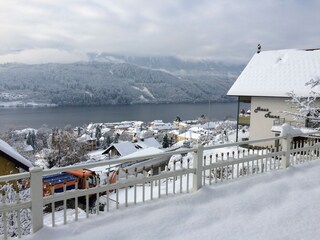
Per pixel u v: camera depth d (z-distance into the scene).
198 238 4.33
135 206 5.07
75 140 47.66
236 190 6.00
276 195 5.86
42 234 4.11
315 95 17.20
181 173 5.74
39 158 43.56
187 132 67.69
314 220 4.86
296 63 24.55
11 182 7.28
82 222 4.48
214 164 6.23
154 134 82.81
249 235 4.43
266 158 7.31
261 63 26.06
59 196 4.37
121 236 4.27
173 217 4.85
